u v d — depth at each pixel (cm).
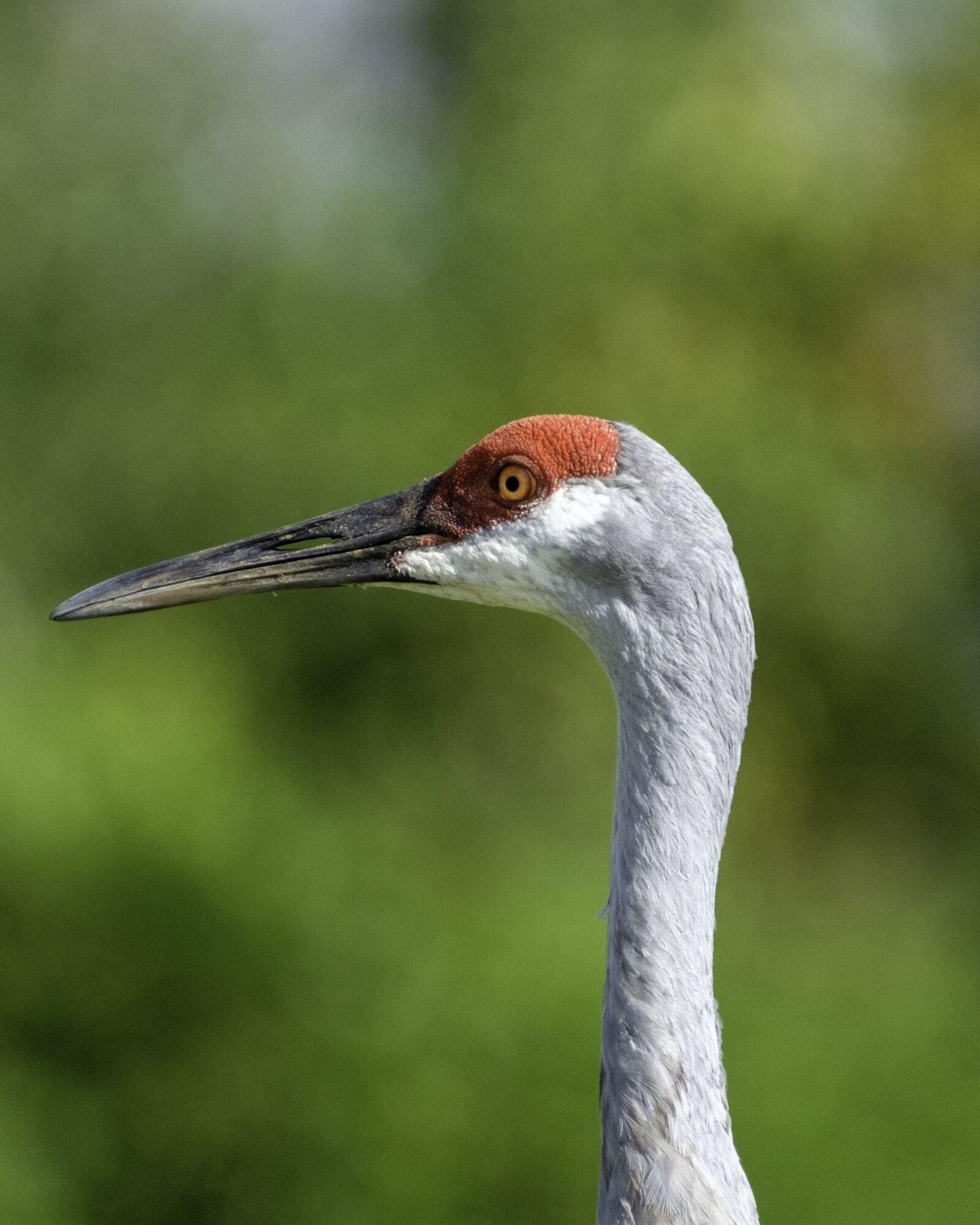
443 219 1789
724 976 1037
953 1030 1024
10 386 1698
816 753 1727
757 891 1468
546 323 1727
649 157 1745
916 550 1745
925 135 1880
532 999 970
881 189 1842
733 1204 392
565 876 1164
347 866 1077
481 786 1513
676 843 414
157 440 1655
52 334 1734
